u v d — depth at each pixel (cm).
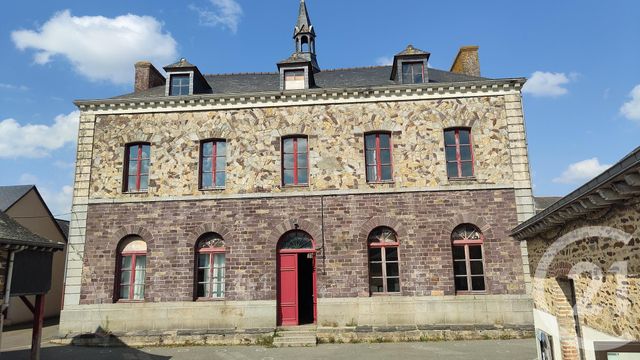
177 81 1574
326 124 1462
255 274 1380
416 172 1414
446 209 1386
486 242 1359
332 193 1412
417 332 1277
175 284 1382
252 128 1476
